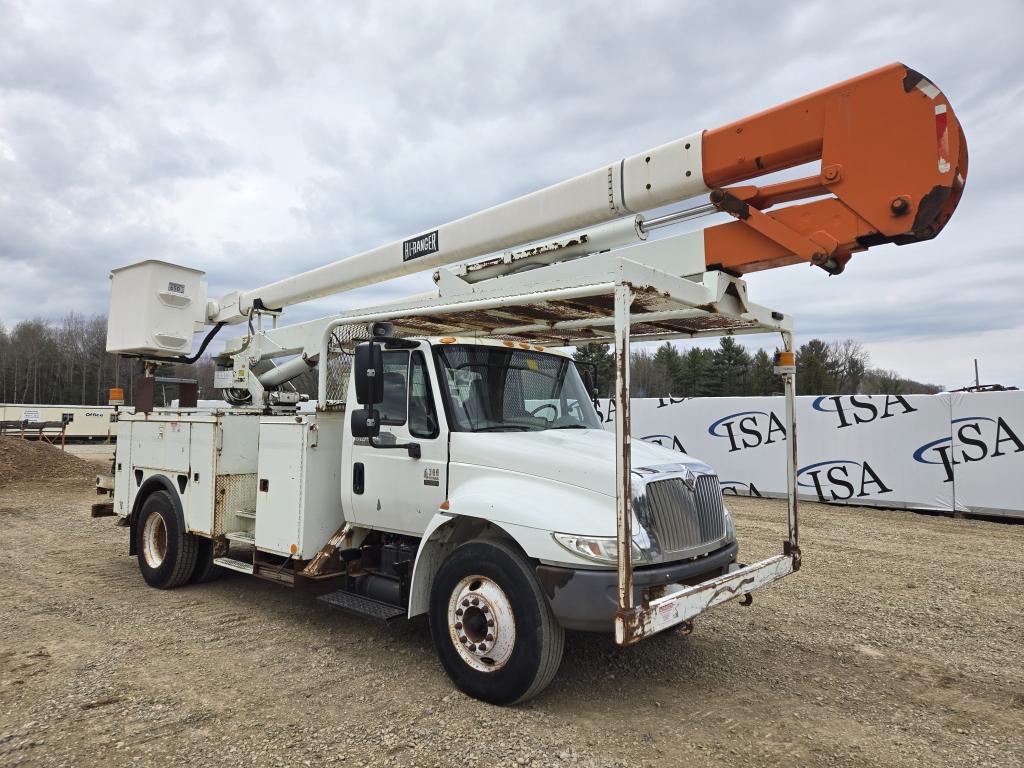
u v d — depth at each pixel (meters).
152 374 8.30
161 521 6.91
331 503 5.41
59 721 3.74
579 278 3.90
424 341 4.80
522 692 3.85
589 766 3.31
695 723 3.84
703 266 4.40
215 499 6.16
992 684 4.51
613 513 3.73
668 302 3.98
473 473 4.36
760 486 13.63
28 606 6.11
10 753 3.37
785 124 3.98
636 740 3.61
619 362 3.47
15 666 4.59
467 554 4.15
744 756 3.46
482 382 4.84
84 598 6.41
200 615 5.88
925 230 3.58
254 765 3.29
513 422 4.83
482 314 4.71
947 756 3.50
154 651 4.93
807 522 10.84
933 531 10.12
